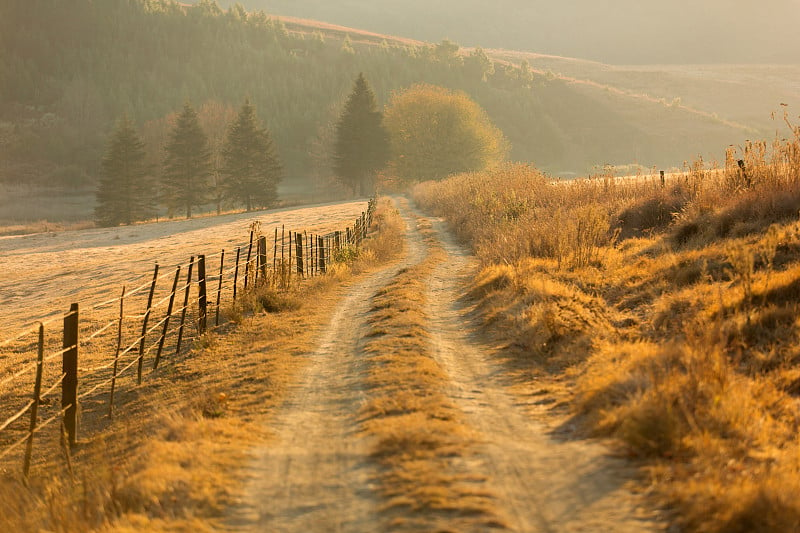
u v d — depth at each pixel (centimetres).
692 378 863
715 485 632
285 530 640
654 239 2064
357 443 867
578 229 2052
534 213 2969
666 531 585
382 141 12506
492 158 11956
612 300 1576
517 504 652
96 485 833
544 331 1353
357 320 1814
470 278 2380
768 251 1286
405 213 6562
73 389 1225
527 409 994
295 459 823
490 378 1188
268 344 1614
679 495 626
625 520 607
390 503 666
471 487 691
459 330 1616
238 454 843
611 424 821
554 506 644
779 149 1862
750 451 725
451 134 11638
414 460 773
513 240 2412
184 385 1391
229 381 1320
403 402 1018
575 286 1684
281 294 2159
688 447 732
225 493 726
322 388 1190
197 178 11650
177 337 1920
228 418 1049
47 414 1459
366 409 1016
